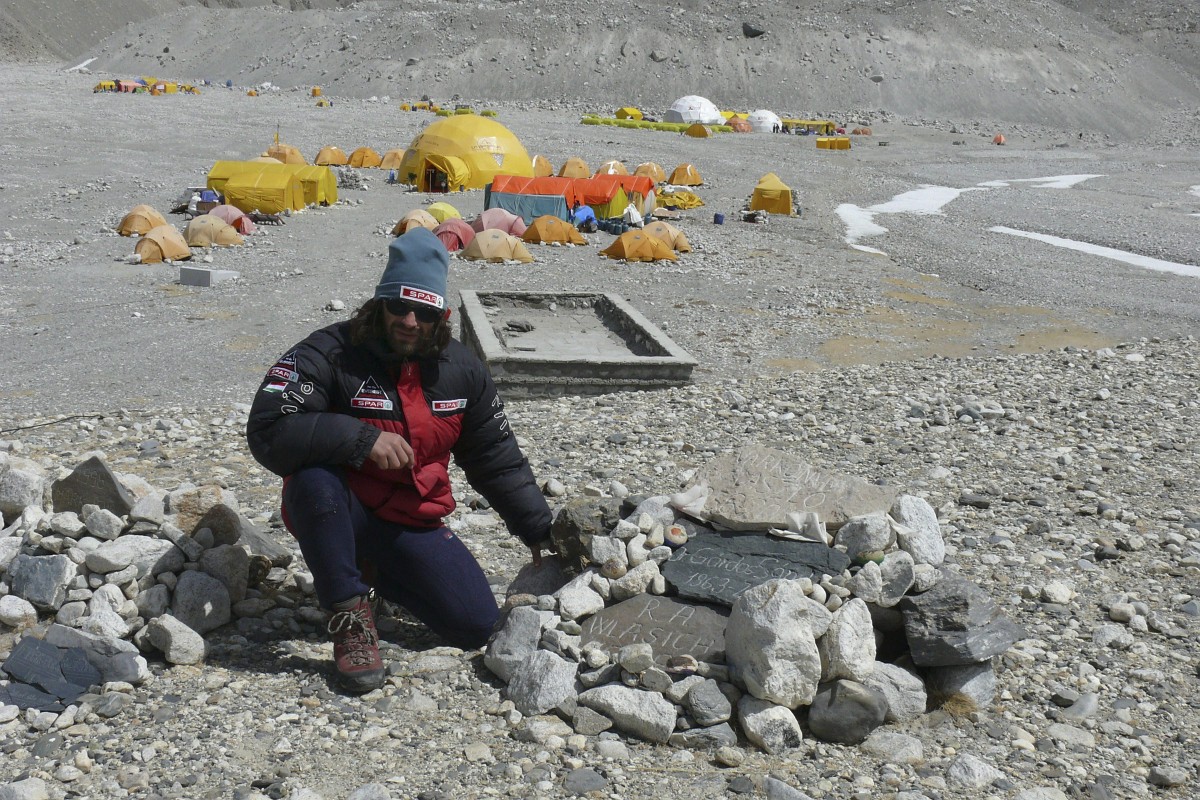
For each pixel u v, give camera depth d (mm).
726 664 3588
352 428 3596
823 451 7688
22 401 10562
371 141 49375
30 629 3818
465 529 5594
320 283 18781
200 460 7500
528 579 4336
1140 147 75812
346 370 3689
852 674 3488
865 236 27812
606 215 27438
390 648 4070
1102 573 5145
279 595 4480
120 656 3660
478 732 3426
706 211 31969
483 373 3957
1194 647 4312
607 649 3713
